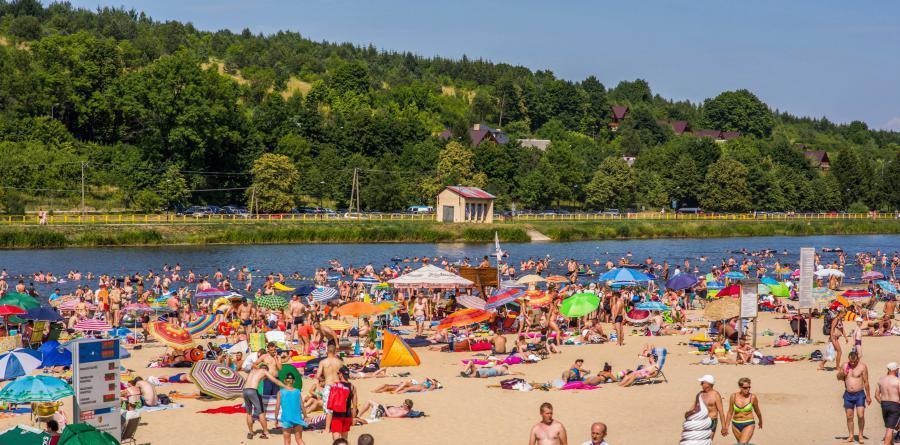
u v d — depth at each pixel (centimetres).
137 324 4531
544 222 13550
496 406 2592
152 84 14850
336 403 2009
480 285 4725
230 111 15625
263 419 2211
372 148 18188
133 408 2472
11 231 9731
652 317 4522
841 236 14450
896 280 6775
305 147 16700
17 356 2491
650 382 2938
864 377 2164
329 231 11681
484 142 17162
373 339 3594
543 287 6712
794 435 2252
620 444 2186
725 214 17038
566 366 3297
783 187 18300
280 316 4197
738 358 3291
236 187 15212
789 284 5784
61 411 2259
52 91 15525
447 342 3878
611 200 16912
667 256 10112
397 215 13575
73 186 13075
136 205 13225
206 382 2550
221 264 8381
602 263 8944
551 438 1755
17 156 13012
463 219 13000
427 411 2530
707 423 1886
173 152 14612
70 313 4631
